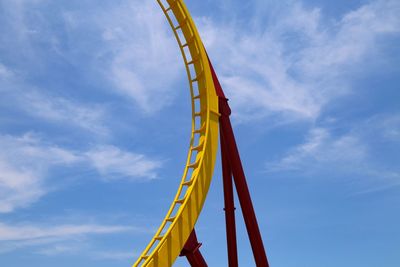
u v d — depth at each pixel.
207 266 26.14
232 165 26.41
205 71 26.33
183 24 26.88
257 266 26.06
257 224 26.16
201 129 26.27
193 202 24.14
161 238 23.17
